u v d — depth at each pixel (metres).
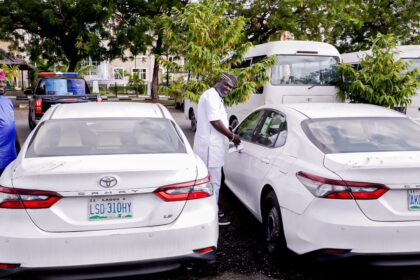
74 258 2.83
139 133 3.75
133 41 22.28
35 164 3.08
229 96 7.21
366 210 3.12
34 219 2.83
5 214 2.84
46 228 2.84
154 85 26.30
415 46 10.41
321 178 3.28
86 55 23.67
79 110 4.24
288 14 17.69
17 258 2.79
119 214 2.94
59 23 21.56
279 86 9.28
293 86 9.38
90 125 3.82
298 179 3.53
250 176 4.68
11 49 23.98
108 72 55.47
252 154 4.75
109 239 2.87
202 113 4.64
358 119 4.18
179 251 3.01
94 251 2.86
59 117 3.97
